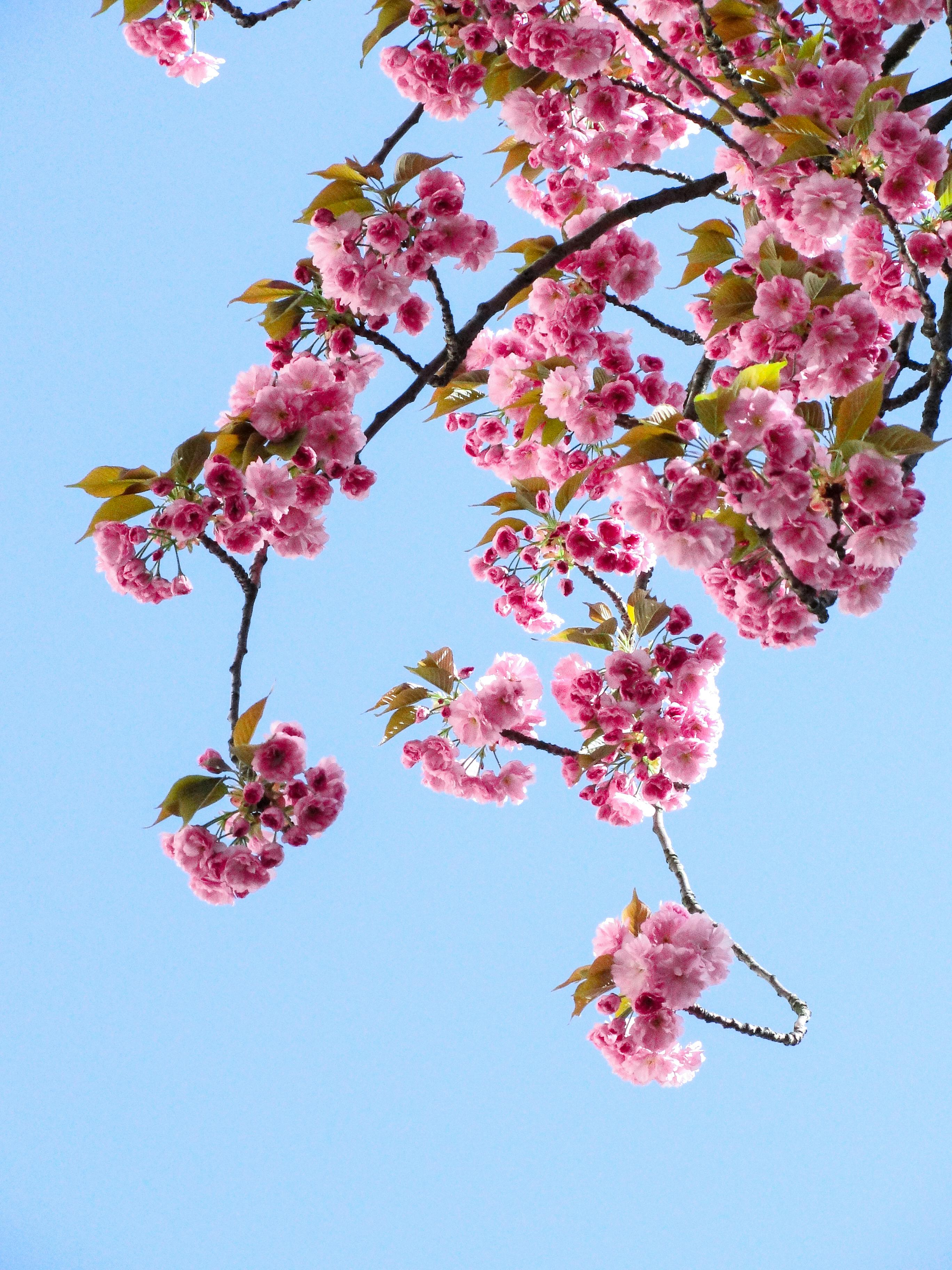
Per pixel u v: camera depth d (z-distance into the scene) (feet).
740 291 12.92
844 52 14.21
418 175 13.24
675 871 15.28
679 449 10.97
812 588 11.21
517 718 16.31
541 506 16.28
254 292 13.53
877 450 10.39
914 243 12.71
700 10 12.62
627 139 16.97
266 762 12.63
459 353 14.01
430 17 15.28
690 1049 13.56
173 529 11.86
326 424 12.71
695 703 15.07
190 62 17.70
